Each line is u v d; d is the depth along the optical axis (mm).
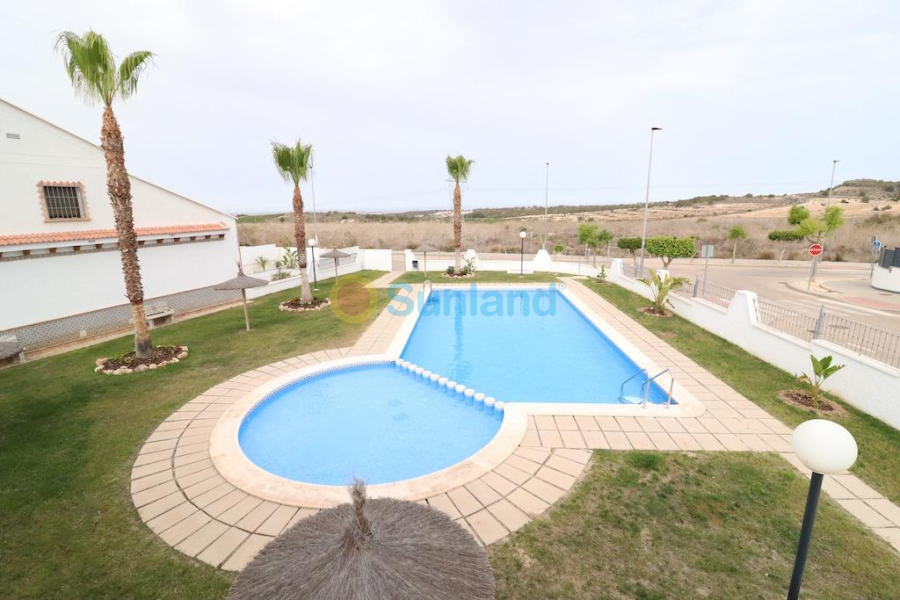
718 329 14086
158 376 10906
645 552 5176
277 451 8414
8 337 12133
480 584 3133
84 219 15078
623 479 6609
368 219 93938
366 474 7746
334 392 10867
